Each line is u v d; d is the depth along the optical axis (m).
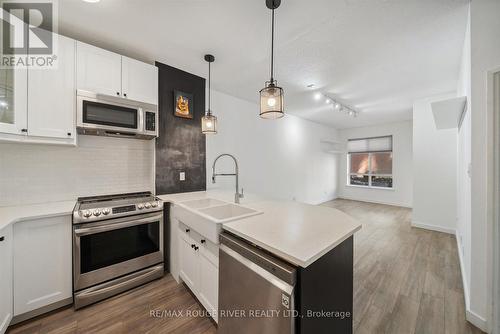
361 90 3.48
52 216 1.63
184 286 2.05
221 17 1.77
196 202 2.25
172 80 2.65
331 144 6.79
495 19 1.50
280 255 0.98
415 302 1.85
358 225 1.37
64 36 1.84
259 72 2.83
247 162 4.06
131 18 1.78
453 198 3.65
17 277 1.49
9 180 1.86
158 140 2.53
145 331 1.50
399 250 2.96
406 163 5.81
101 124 1.97
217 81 3.13
